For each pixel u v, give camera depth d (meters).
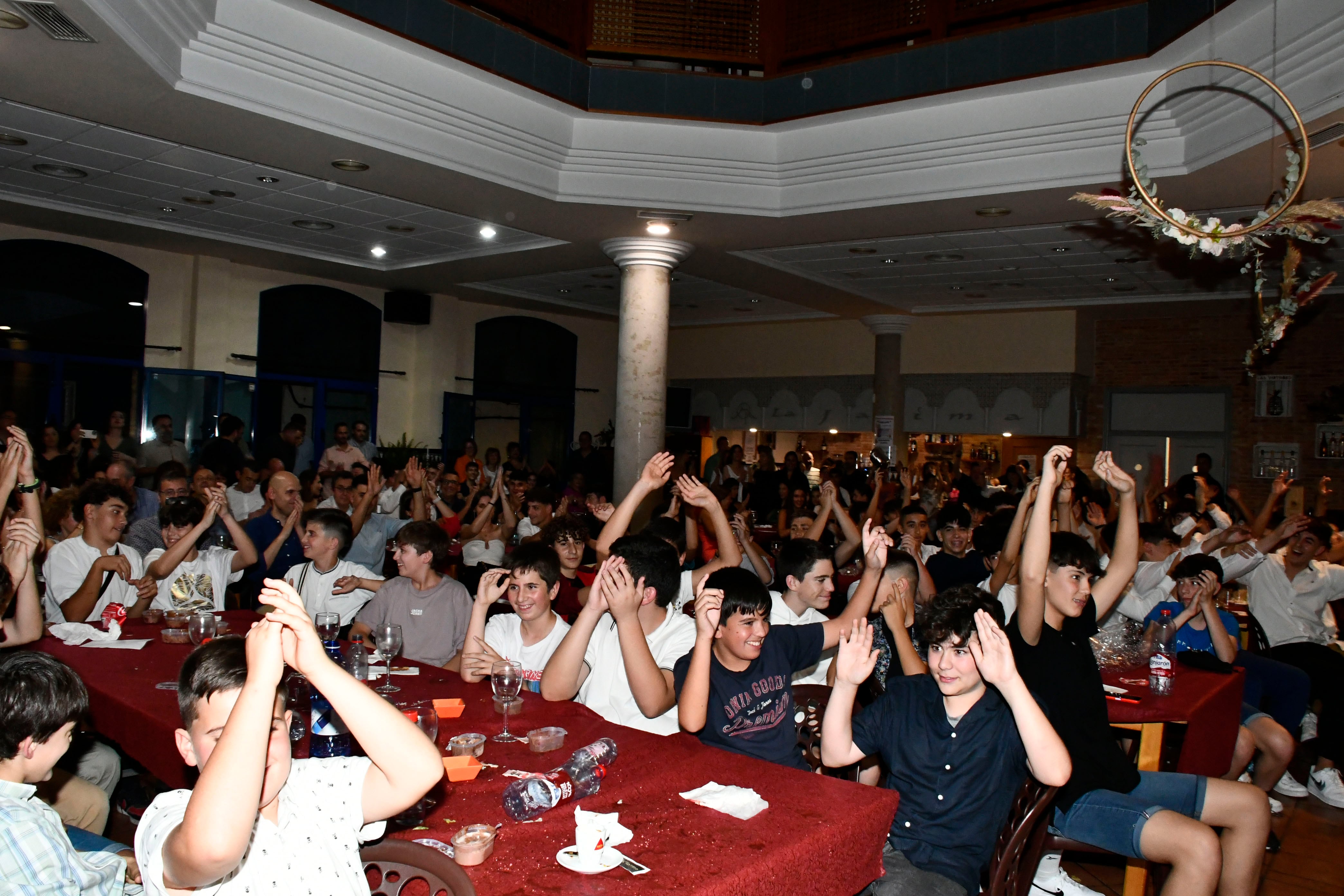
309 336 11.05
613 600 2.76
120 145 6.33
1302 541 5.40
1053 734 2.34
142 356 9.71
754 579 2.75
